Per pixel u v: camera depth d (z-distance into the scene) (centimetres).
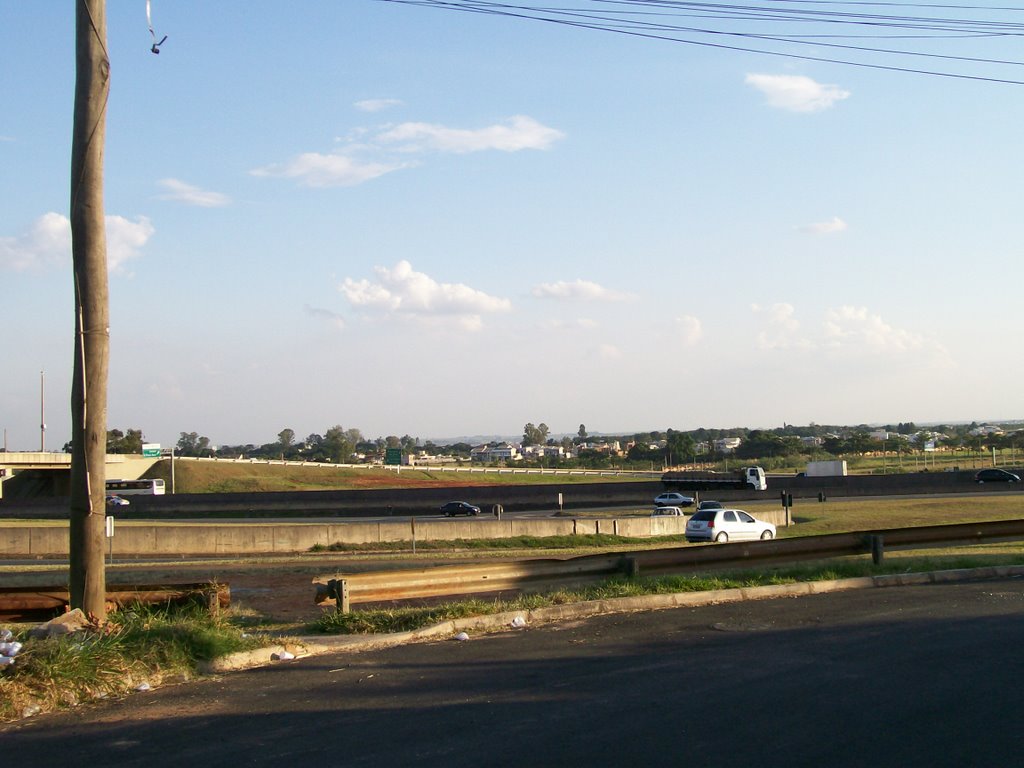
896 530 1928
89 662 908
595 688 896
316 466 11238
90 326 1134
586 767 659
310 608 1634
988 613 1298
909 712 799
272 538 4119
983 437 16000
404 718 798
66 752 719
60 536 3978
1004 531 2056
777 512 5291
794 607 1398
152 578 2294
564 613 1334
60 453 8350
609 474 11894
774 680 920
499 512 5988
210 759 695
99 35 1134
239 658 1032
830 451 14212
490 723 777
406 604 1535
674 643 1124
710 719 781
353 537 4297
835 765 662
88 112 1127
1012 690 872
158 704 862
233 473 10169
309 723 789
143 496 6712
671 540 4759
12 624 1234
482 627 1239
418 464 15175
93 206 1130
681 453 14512
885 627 1204
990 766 660
